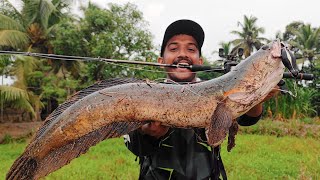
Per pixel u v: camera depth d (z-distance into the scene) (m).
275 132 18.66
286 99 22.95
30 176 2.73
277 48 2.65
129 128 2.77
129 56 22.22
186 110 2.71
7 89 19.81
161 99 2.73
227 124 2.61
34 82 23.38
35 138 2.78
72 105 2.77
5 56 20.16
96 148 13.33
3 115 25.94
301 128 18.84
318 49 38.94
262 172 8.55
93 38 21.75
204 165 3.09
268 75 2.66
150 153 3.02
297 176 8.19
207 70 3.18
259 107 3.15
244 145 13.26
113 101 2.73
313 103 31.45
